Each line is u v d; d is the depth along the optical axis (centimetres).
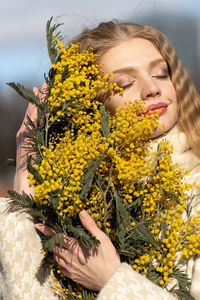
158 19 238
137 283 142
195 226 149
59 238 150
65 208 153
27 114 193
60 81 174
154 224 153
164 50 190
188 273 151
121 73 181
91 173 147
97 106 189
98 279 152
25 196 159
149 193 158
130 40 187
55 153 157
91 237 146
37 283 168
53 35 184
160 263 150
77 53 185
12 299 168
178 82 192
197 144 181
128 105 169
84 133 166
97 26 207
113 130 164
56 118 166
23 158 187
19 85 167
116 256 152
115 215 158
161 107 175
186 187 150
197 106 193
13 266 170
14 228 172
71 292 162
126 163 154
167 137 179
